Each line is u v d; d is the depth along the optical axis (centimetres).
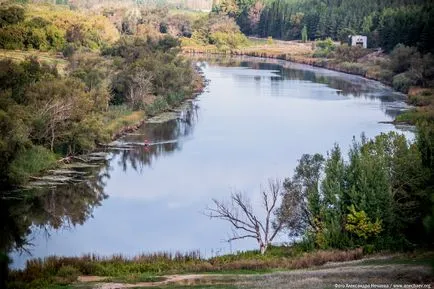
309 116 11438
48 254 4872
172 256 4731
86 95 8725
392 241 4422
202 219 5856
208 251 4981
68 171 7369
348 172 4766
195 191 6662
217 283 3619
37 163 7144
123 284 3725
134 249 5031
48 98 8088
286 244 5059
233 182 6944
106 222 5747
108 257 4653
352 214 4494
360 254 4294
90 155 8206
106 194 6562
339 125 10462
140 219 5822
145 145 8919
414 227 4578
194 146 8900
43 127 7669
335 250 4406
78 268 4203
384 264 3862
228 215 5138
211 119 11119
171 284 3659
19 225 5641
